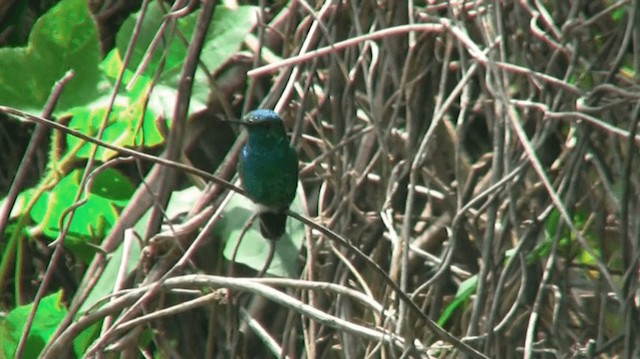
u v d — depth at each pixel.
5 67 10.41
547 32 9.51
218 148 11.19
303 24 10.16
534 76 8.44
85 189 9.89
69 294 11.17
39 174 11.34
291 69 10.05
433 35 9.62
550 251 8.82
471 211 10.23
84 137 7.34
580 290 10.27
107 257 9.81
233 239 9.55
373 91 9.93
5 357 9.98
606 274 7.67
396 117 9.30
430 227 10.51
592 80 9.40
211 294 9.06
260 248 9.57
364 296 8.00
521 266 8.84
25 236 11.24
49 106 8.99
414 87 9.66
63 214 9.05
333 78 9.83
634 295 8.03
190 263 9.49
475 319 8.17
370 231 9.84
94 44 10.55
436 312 8.77
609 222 10.00
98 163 10.96
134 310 8.59
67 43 10.48
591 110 8.26
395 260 8.51
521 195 9.70
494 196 8.38
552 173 9.72
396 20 9.71
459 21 9.14
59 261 11.23
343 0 9.74
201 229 10.02
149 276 9.44
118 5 11.49
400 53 9.78
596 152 9.32
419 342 8.59
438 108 8.80
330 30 9.62
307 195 10.74
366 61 9.62
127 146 10.72
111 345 9.41
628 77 9.53
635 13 8.71
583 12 9.46
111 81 10.61
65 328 9.29
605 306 9.30
